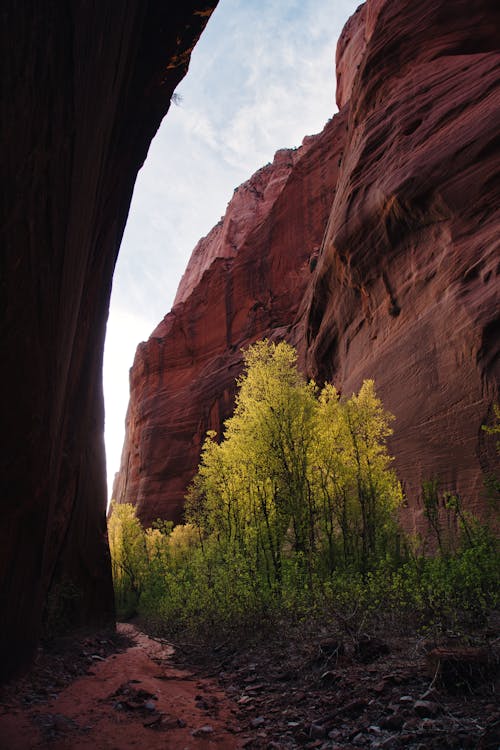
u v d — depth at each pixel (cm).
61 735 429
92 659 858
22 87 365
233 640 806
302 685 525
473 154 1670
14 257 409
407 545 1149
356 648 564
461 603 578
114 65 701
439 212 1745
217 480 1277
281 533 1089
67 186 503
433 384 1583
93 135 621
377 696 430
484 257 1495
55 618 1043
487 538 859
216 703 518
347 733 369
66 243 539
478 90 1841
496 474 1266
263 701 498
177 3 1018
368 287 2188
